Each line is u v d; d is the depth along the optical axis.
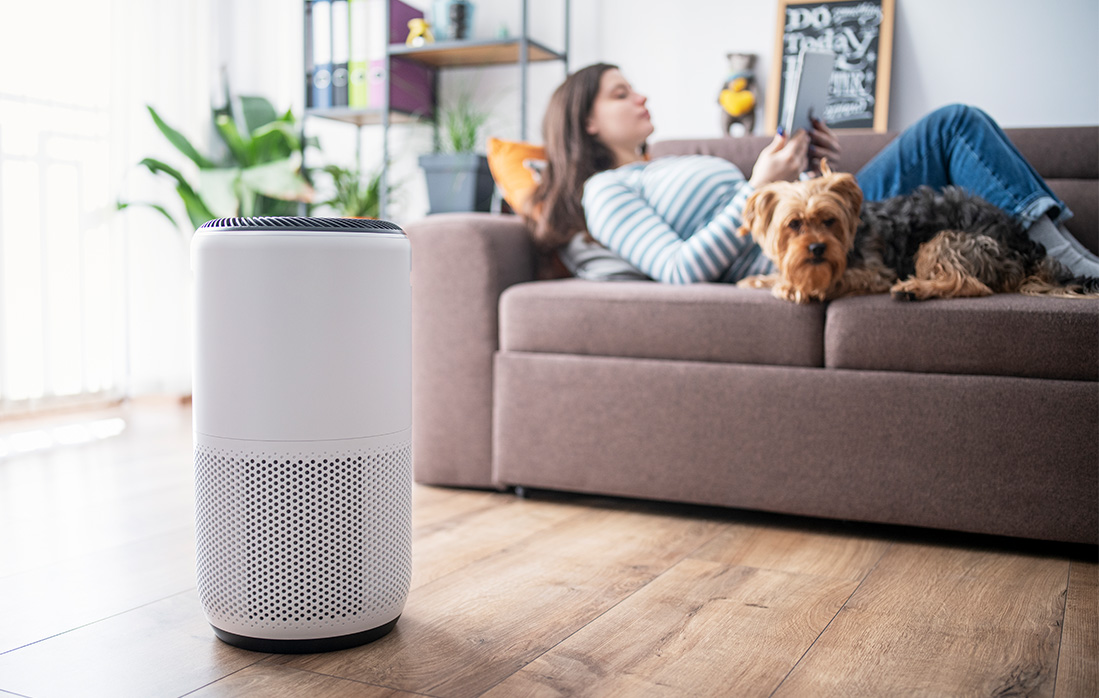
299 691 0.99
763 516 1.79
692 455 1.73
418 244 1.97
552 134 2.25
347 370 1.07
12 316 2.63
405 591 1.17
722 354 1.71
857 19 2.74
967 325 1.54
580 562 1.47
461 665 1.06
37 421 2.68
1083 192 2.02
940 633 1.17
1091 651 1.12
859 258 1.72
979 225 1.74
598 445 1.80
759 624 1.20
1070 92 2.60
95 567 1.43
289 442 1.05
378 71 3.04
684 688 1.01
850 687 1.01
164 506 1.80
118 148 2.88
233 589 1.08
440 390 1.97
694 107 2.95
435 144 3.18
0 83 2.56
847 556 1.52
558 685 1.01
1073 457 1.49
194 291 1.10
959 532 1.68
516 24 3.15
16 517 1.72
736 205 1.85
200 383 1.09
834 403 1.63
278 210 3.19
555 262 2.17
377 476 1.10
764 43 2.85
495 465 1.91
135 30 2.94
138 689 1.00
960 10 2.67
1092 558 1.52
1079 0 2.57
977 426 1.54
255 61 3.33
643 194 2.11
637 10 3.00
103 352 2.90
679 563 1.47
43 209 2.69
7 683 1.01
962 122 1.96
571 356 1.83
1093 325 1.47
